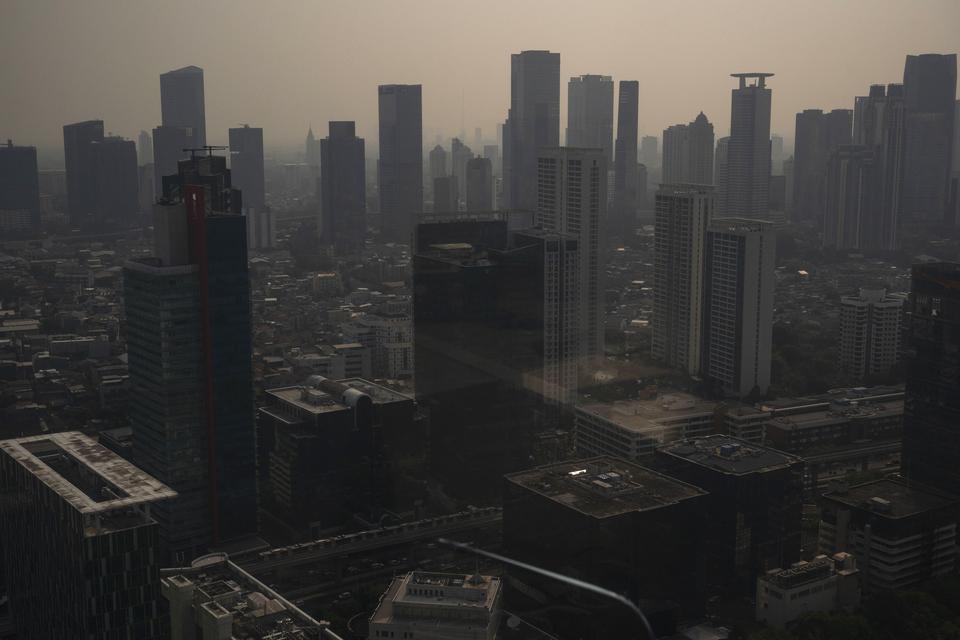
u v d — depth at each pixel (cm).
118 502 19838
